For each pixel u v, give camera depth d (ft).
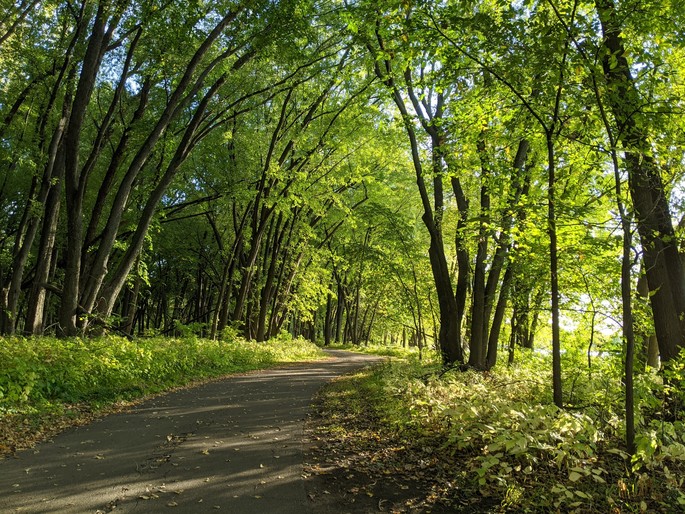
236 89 63.57
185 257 109.29
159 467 18.78
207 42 46.91
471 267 52.44
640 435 16.24
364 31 35.58
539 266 32.53
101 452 20.70
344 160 88.99
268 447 22.17
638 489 15.80
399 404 28.86
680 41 21.39
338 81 65.62
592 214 26.16
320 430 25.96
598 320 31.91
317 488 16.83
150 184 69.56
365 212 62.39
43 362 32.81
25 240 58.80
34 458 19.57
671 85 25.79
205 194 84.02
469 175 44.32
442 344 47.16
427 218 47.60
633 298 30.09
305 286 108.99
